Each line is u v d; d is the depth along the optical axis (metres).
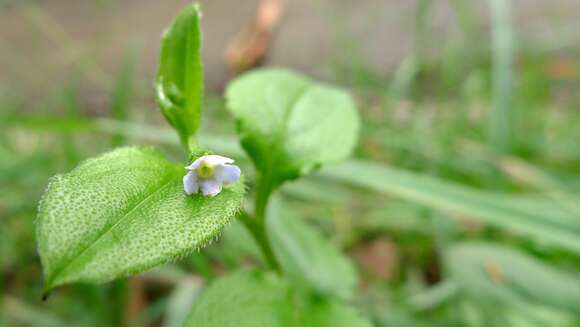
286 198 0.07
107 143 0.08
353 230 0.07
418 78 0.10
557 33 0.10
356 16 0.13
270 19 0.13
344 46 0.10
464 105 0.09
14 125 0.08
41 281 0.06
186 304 0.05
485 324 0.05
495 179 0.07
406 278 0.06
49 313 0.06
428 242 0.07
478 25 0.11
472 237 0.07
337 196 0.07
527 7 0.12
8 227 0.07
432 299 0.06
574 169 0.08
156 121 0.09
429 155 0.08
